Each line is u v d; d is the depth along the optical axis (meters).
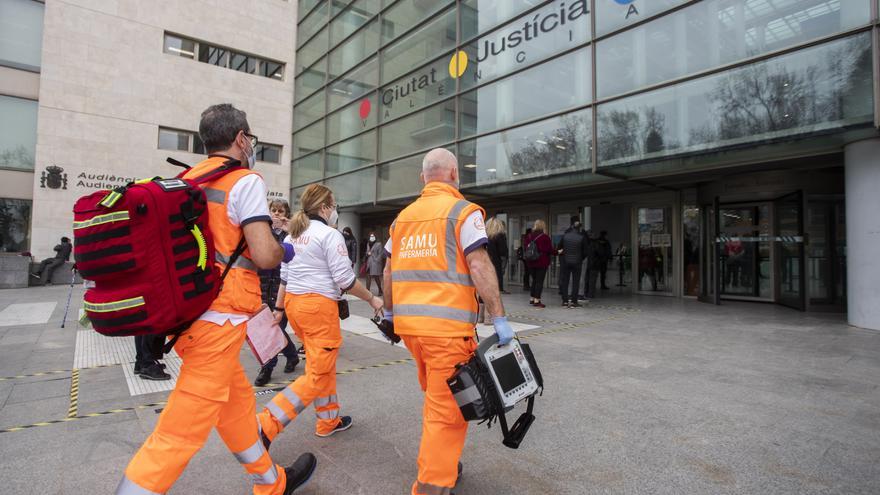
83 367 4.86
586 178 9.29
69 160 16.23
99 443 2.89
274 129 20.62
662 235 11.37
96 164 16.69
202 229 1.68
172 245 1.57
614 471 2.50
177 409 1.70
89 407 3.58
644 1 7.96
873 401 3.51
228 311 1.80
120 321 1.50
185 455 1.68
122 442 2.91
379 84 14.59
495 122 10.64
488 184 10.70
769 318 7.61
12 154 15.58
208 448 2.83
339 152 16.80
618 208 12.27
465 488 2.34
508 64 10.36
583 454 2.70
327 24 17.89
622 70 8.27
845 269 8.66
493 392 1.86
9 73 15.53
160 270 1.54
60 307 9.62
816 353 5.05
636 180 9.54
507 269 14.39
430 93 12.55
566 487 2.34
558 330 6.63
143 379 4.39
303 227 2.87
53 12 16.08
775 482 2.35
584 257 9.34
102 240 1.48
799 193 8.51
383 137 14.37
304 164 19.61
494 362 1.93
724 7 7.05
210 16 19.14
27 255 14.58
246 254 1.90
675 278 10.99
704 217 10.01
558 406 3.49
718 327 6.79
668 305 9.43
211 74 19.14
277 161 20.80
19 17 15.76
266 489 2.08
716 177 9.42
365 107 15.26
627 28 8.18
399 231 2.18
